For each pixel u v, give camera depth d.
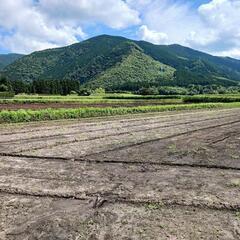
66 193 9.03
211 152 15.30
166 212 7.70
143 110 46.22
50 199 8.61
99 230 6.73
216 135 21.91
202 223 7.08
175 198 8.63
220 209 7.91
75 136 20.66
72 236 6.46
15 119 28.77
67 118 33.84
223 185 9.85
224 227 6.89
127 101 76.19
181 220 7.23
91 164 12.74
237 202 8.33
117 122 30.80
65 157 13.98
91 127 26.12
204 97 84.94
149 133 22.69
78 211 7.77
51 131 23.14
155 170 11.76
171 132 23.41
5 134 21.36
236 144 17.84
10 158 13.88
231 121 33.69
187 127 27.12
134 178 10.63
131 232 6.63
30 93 127.75
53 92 133.62
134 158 13.80
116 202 8.38
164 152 15.23
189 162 13.02
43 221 7.18
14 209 7.88
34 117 30.50
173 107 53.94
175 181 10.28
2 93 83.69
